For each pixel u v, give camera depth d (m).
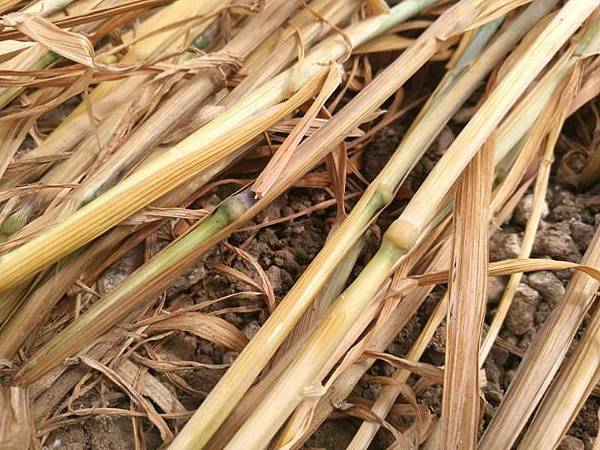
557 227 0.14
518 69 0.12
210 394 0.09
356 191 0.14
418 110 0.16
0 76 0.11
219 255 0.13
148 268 0.10
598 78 0.14
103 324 0.10
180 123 0.12
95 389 0.11
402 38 0.15
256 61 0.13
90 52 0.10
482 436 0.10
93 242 0.11
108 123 0.12
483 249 0.10
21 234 0.10
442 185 0.11
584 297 0.11
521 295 0.13
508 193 0.13
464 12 0.13
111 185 0.11
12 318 0.10
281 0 0.13
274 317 0.10
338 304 0.10
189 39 0.14
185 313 0.11
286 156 0.10
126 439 0.11
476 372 0.10
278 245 0.13
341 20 0.14
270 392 0.09
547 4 0.14
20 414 0.10
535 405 0.10
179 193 0.12
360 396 0.12
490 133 0.11
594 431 0.12
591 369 0.11
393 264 0.10
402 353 0.12
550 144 0.13
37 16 0.09
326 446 0.11
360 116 0.11
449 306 0.10
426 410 0.11
